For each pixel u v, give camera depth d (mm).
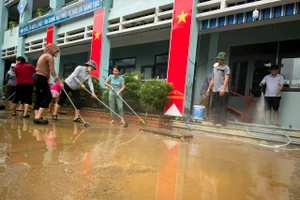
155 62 9633
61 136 3441
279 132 4367
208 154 2955
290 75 6188
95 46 8742
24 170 1865
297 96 5992
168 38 8617
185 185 1809
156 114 6211
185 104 5973
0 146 2586
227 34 7445
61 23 10984
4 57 15414
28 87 5555
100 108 7652
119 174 1940
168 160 2518
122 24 8031
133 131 4625
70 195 1480
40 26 12078
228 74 5098
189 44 5906
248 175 2182
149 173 2029
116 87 6102
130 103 6676
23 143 2803
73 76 5453
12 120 4895
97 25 8734
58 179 1729
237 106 7105
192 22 5938
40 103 4891
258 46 6816
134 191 1621
